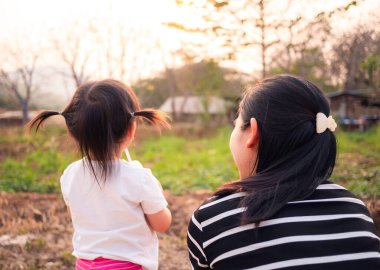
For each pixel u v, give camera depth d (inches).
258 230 44.0
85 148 72.1
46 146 343.3
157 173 321.1
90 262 72.5
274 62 181.3
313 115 48.9
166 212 77.2
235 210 46.0
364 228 45.8
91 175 73.6
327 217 45.0
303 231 43.7
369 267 42.9
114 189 72.5
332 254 42.7
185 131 652.1
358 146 408.5
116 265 71.2
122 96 74.0
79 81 437.1
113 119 71.8
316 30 153.8
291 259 42.2
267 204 44.7
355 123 653.3
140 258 73.4
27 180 260.2
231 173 303.3
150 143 500.7
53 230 164.6
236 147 52.9
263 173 48.0
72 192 75.9
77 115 72.1
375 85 246.8
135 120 76.6
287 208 45.2
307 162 46.9
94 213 73.8
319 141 48.0
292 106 48.4
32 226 165.6
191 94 907.4
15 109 563.8
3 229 161.2
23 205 199.2
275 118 48.2
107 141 71.4
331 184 49.1
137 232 74.1
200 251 47.3
